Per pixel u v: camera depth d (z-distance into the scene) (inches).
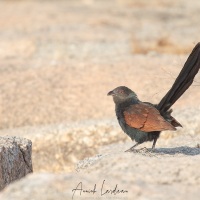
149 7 1726.1
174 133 554.9
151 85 700.7
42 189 291.9
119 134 575.8
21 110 684.1
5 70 805.2
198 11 1616.6
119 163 354.9
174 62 740.0
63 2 1886.1
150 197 289.4
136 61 858.8
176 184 319.0
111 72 775.7
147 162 355.9
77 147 576.1
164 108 388.2
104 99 703.1
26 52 1080.8
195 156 389.1
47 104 693.9
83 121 626.5
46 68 806.5
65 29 1274.6
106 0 1934.1
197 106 641.0
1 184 415.8
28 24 1366.9
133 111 379.6
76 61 888.3
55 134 584.1
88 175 326.6
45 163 575.2
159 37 1170.0
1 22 1412.4
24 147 457.7
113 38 1161.4
